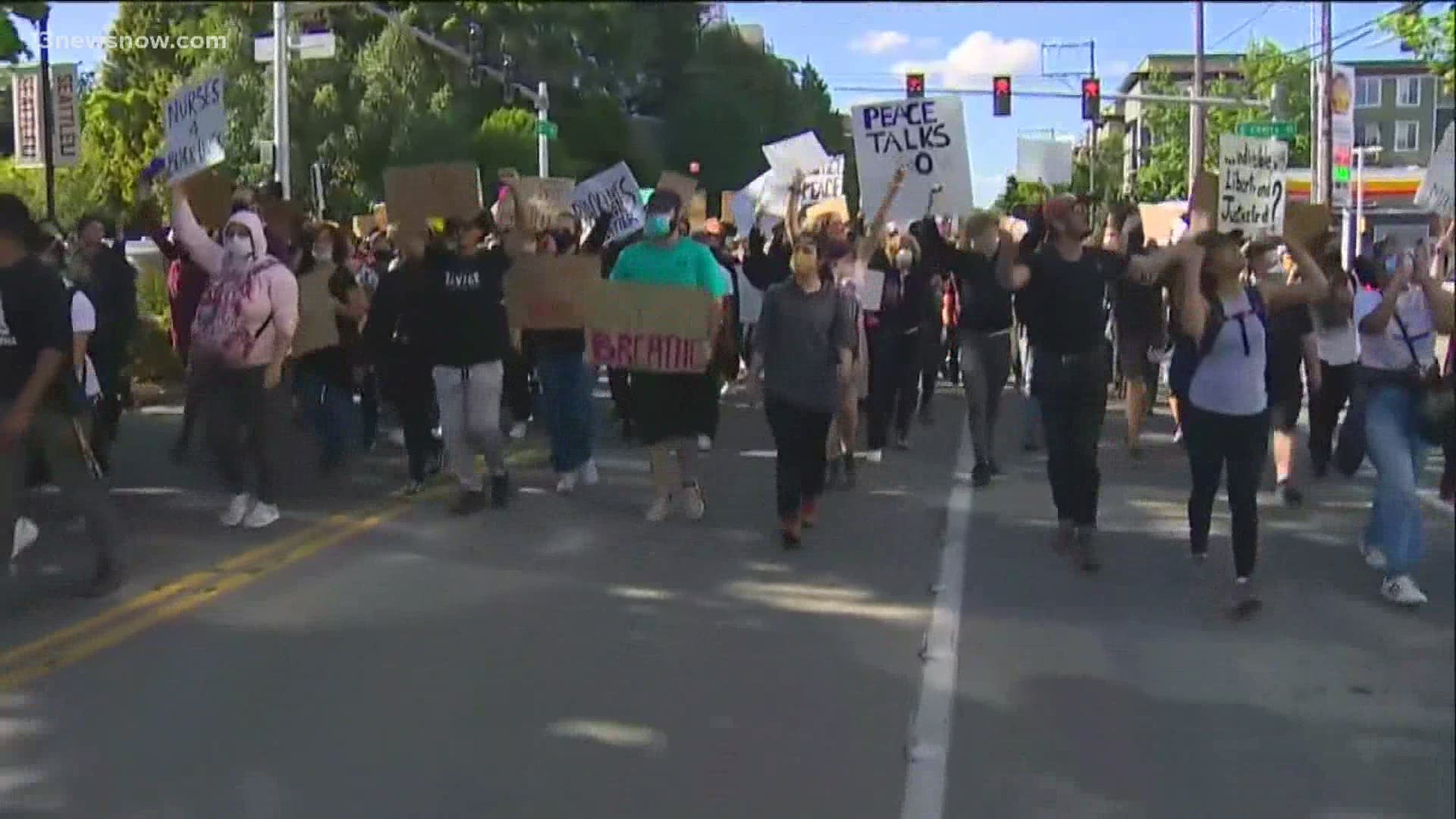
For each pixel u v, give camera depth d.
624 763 5.76
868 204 13.45
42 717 6.19
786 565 9.02
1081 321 8.73
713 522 10.28
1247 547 7.89
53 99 17.38
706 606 8.05
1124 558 9.29
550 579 8.59
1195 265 7.80
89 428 8.11
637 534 9.84
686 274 9.99
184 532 9.80
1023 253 8.78
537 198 12.57
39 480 8.84
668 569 8.89
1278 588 8.54
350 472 12.17
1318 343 11.78
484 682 6.69
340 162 16.33
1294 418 10.97
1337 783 5.66
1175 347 8.34
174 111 10.36
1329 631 7.68
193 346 9.75
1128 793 5.56
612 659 7.06
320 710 6.31
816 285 9.27
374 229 16.47
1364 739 6.12
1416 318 8.30
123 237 13.61
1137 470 12.61
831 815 5.30
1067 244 8.73
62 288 7.48
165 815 5.24
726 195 17.86
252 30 16.00
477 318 10.16
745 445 14.09
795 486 9.41
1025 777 5.70
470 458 10.41
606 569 8.87
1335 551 9.53
